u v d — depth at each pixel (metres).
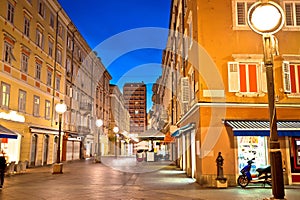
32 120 26.12
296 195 10.96
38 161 27.05
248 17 5.64
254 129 12.86
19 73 23.84
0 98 21.00
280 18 5.44
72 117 37.31
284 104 14.55
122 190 12.20
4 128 19.86
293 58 15.02
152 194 11.16
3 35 21.45
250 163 13.31
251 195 10.93
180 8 21.53
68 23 35.50
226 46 14.77
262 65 14.58
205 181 13.54
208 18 14.95
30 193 11.34
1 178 12.71
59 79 32.97
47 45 29.69
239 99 14.39
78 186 13.39
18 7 23.75
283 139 14.22
